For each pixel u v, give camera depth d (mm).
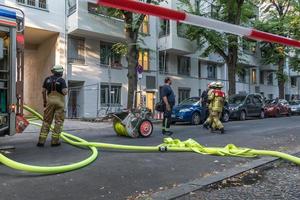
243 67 40875
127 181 6891
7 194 6004
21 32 9609
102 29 26391
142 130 13031
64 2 26062
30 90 28312
